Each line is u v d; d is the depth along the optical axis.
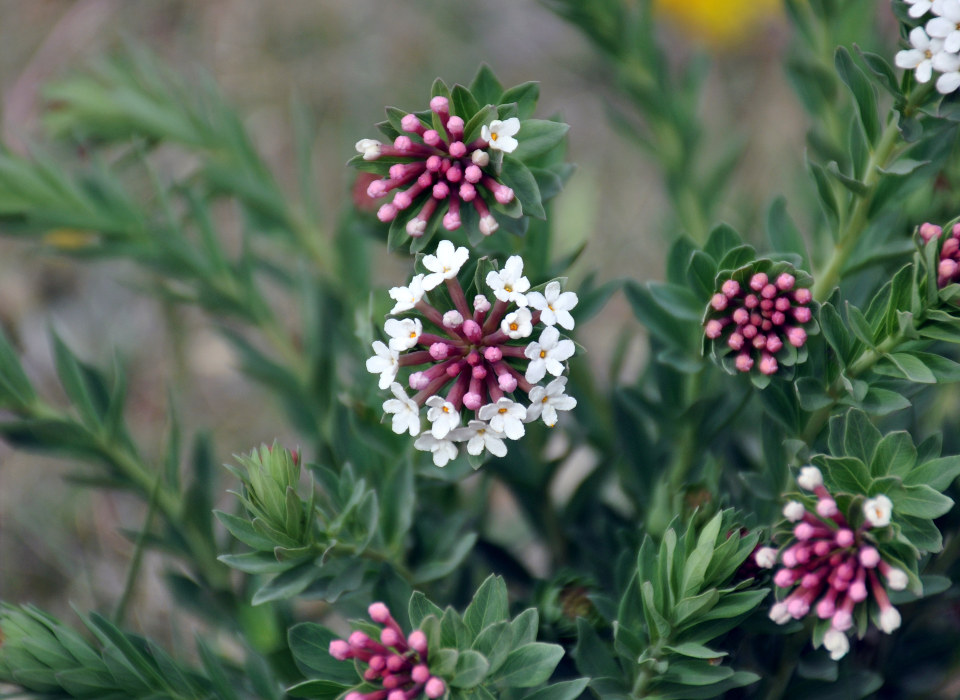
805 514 0.50
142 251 0.60
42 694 0.52
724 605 0.50
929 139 0.53
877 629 0.56
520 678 0.50
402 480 0.54
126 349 0.95
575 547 0.59
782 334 0.51
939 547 0.50
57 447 0.57
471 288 0.51
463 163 0.51
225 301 0.61
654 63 0.61
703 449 0.56
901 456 0.50
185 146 0.62
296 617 0.58
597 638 0.52
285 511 0.51
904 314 0.50
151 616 0.72
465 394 0.50
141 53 0.61
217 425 0.95
